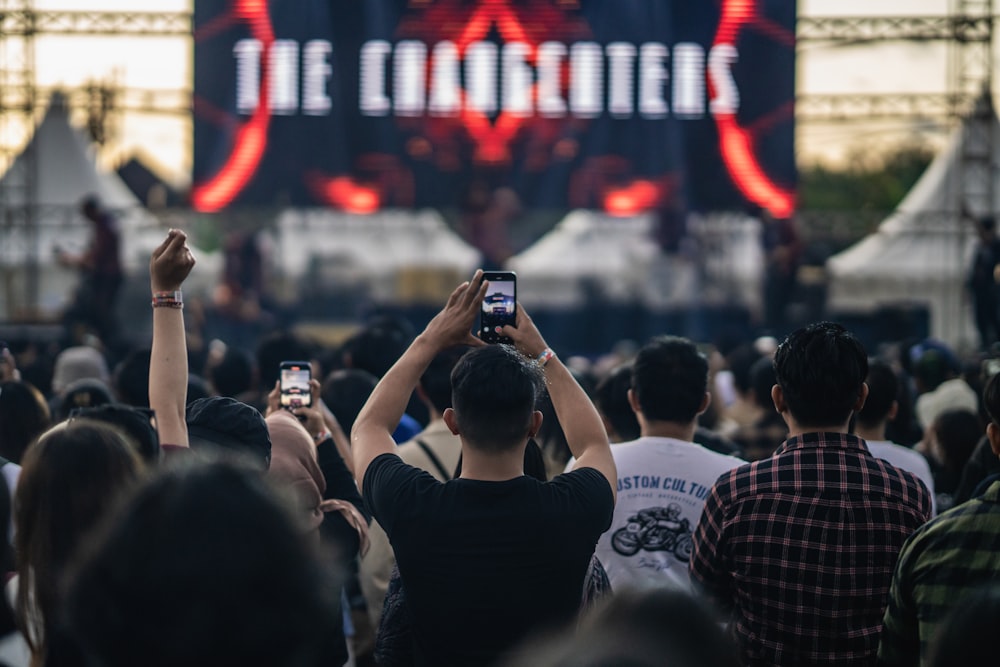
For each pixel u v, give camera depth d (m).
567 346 20.30
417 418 6.89
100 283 18.23
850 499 3.59
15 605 2.82
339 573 1.82
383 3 17.31
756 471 3.69
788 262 19.02
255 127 17.50
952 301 21.89
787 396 3.75
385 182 17.70
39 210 20.84
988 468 4.87
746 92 17.48
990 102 19.58
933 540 3.23
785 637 3.59
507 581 3.14
